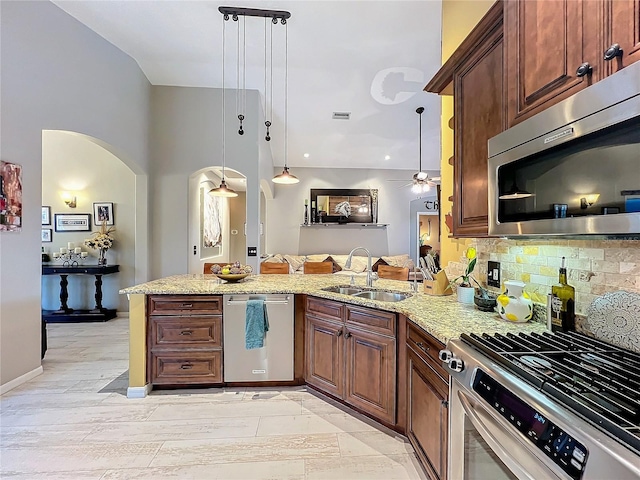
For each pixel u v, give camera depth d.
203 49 4.23
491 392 1.08
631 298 1.25
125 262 5.47
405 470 1.87
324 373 2.66
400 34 3.81
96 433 2.21
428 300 2.30
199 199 6.00
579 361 1.12
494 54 1.66
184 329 2.79
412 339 1.94
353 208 7.98
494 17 1.61
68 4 3.40
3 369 2.84
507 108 1.49
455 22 2.69
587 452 0.73
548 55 1.23
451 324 1.68
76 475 1.82
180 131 5.17
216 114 5.21
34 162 3.17
